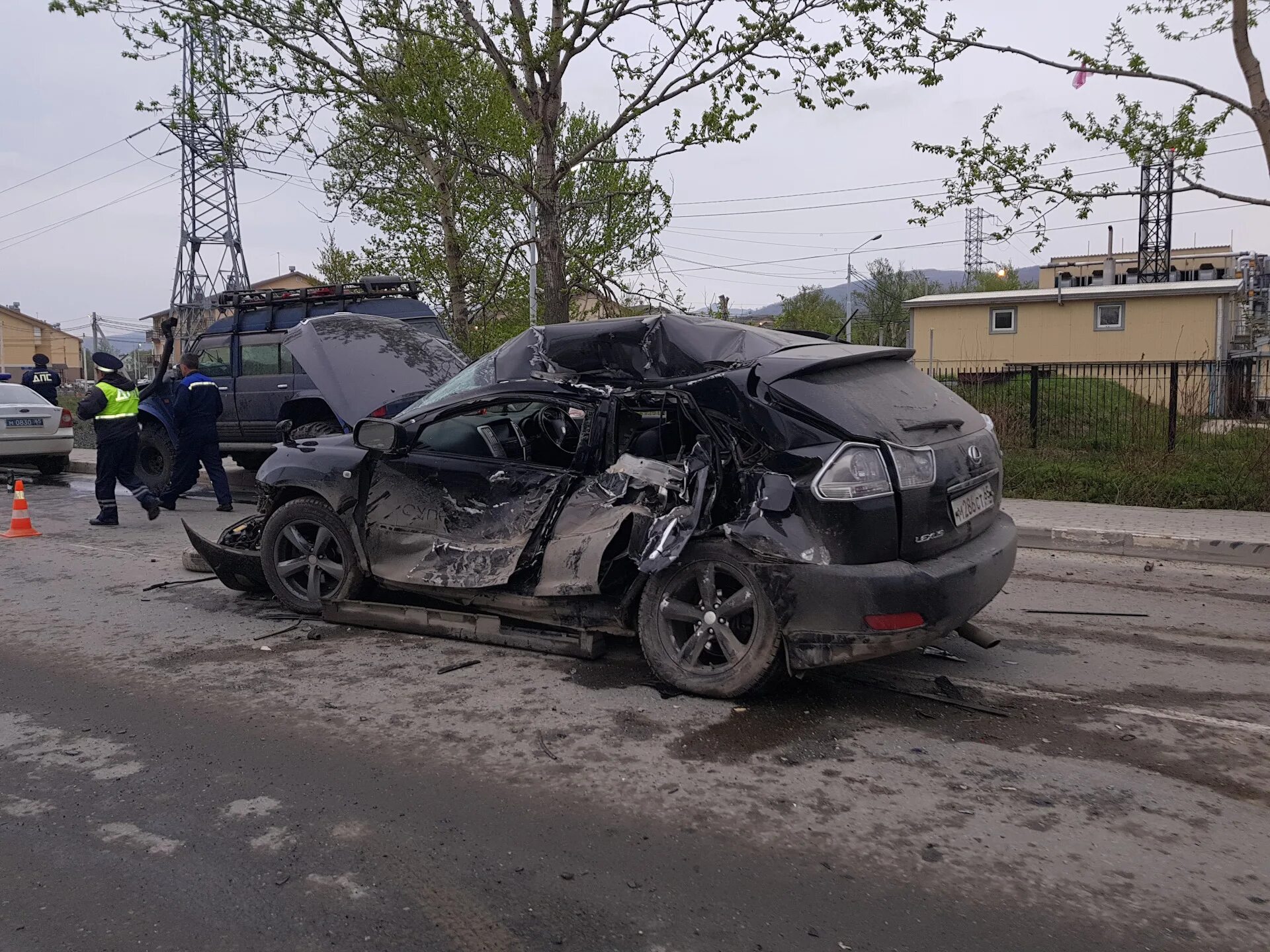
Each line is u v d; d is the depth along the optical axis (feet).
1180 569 26.76
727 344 16.05
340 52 46.29
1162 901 9.80
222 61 46.60
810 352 15.64
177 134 51.49
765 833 11.27
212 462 37.58
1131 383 44.21
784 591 14.32
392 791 12.42
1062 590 23.82
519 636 17.75
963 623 14.79
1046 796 12.15
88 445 65.10
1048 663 17.52
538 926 9.46
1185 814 11.66
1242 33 33.32
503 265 63.05
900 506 14.07
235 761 13.42
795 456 14.39
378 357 25.95
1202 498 35.42
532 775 12.87
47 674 17.38
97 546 30.14
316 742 14.06
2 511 38.47
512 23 41.50
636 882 10.23
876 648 14.02
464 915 9.64
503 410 19.30
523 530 17.16
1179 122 34.53
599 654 17.37
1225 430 39.58
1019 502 37.09
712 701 15.40
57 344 296.51
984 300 106.42
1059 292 102.73
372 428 18.44
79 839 11.27
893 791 12.31
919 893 9.98
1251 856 10.66
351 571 19.51
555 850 10.92
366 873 10.46
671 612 15.61
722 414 15.16
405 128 48.60
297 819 11.69
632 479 16.34
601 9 40.40
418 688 16.22
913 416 15.15
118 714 15.29
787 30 39.11
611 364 16.93
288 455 20.29
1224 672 17.07
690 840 11.11
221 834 11.34
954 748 13.65
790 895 9.96
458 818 11.70
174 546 30.07
